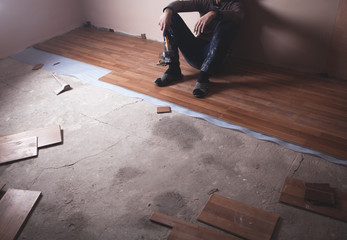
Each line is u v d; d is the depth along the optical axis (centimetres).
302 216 158
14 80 305
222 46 247
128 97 263
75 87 285
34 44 386
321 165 187
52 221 162
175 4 260
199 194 172
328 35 262
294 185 173
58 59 345
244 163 191
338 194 167
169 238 149
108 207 168
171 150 203
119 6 386
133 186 179
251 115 233
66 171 192
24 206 169
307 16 264
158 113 241
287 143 204
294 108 240
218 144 206
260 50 307
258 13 288
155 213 162
